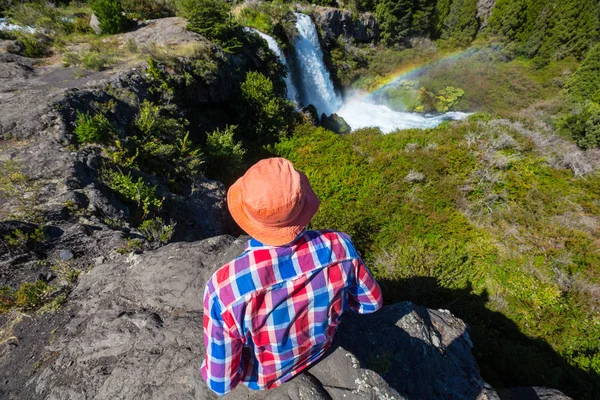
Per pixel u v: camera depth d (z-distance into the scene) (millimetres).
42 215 5531
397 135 16453
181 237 8086
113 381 2699
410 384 3195
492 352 6969
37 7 17828
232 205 1281
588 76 24375
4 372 3129
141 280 3742
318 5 30047
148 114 10562
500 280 9219
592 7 27781
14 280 4223
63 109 9016
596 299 8570
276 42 22484
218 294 1250
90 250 4953
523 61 31344
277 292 1250
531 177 12625
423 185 12719
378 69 31688
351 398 1994
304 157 15266
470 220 11148
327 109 28250
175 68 13992
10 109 8828
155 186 8031
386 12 31719
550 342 7832
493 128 15555
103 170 7684
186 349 2754
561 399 4727
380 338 3455
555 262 9570
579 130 16734
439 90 29656
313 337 1467
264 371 1576
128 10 18922
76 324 3492
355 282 1485
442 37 34688
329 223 10367
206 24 16766
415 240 10070
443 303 7602
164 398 2410
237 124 16734
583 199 11852
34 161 7180
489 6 33688
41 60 13859
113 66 13125
